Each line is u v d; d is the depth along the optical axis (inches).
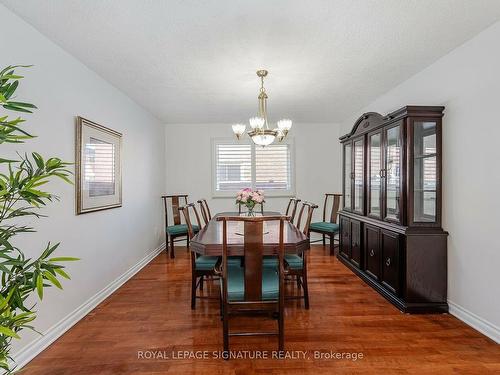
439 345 75.8
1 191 41.2
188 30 77.6
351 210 141.9
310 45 86.4
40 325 75.1
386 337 80.0
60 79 85.1
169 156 197.9
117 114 124.3
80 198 93.3
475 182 83.0
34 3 65.2
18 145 69.5
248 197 111.5
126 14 70.0
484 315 81.0
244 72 107.0
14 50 68.5
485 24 76.2
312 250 181.3
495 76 76.5
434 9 69.1
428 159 97.7
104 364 69.2
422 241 94.4
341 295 109.3
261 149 200.2
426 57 95.4
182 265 152.2
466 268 86.6
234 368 67.6
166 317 92.8
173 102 145.9
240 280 81.1
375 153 118.6
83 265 95.7
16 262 43.9
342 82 119.0
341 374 65.1
